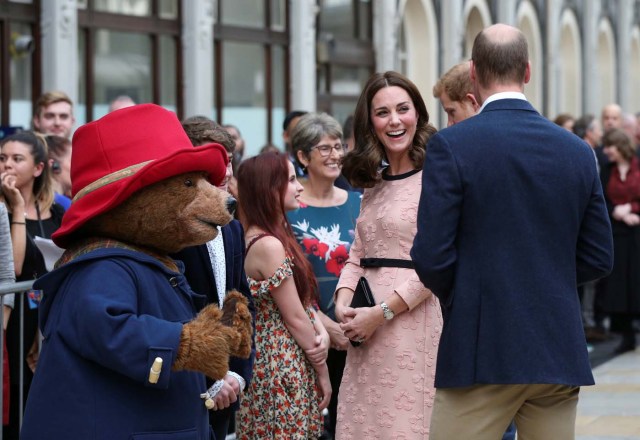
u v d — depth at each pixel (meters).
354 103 14.79
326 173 5.20
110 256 2.94
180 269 3.27
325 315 4.96
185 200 2.99
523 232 3.21
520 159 3.22
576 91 22.58
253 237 4.40
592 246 3.32
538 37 20.47
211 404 3.12
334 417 5.27
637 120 12.07
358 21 14.88
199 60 11.52
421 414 4.00
